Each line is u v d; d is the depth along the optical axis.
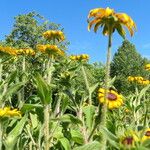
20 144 0.48
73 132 0.52
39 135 0.52
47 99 0.47
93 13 0.37
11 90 0.53
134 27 0.38
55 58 0.75
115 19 0.36
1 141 0.42
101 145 0.34
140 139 0.33
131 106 0.69
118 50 6.47
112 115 0.59
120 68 6.22
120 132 0.45
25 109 0.47
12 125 0.49
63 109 0.55
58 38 0.77
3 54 0.72
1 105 0.53
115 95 0.48
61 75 0.61
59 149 0.56
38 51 0.77
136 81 0.94
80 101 0.57
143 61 6.23
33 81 0.61
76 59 0.83
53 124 0.54
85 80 0.59
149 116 0.69
